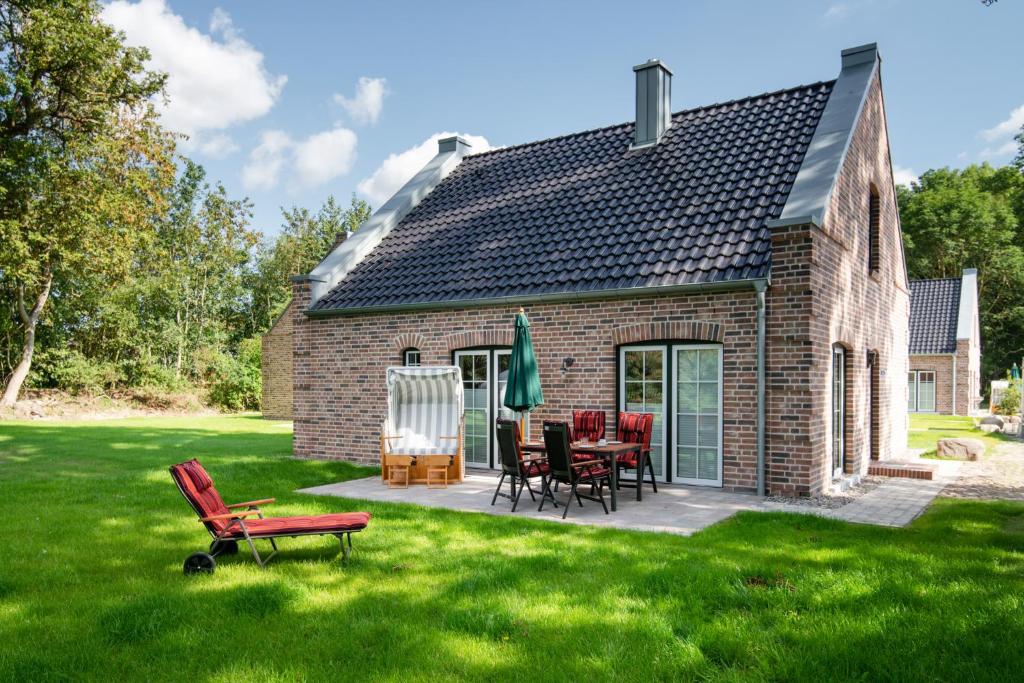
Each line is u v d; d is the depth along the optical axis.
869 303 13.74
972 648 4.61
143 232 28.58
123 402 34.75
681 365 11.44
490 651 4.68
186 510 9.38
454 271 14.11
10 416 29.31
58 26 22.95
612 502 9.28
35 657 4.53
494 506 9.85
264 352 33.09
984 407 44.72
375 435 14.51
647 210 13.07
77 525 8.47
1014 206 51.84
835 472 12.12
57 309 33.94
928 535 7.78
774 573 6.18
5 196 24.42
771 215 11.25
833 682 4.19
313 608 5.50
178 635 4.95
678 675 4.33
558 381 12.28
